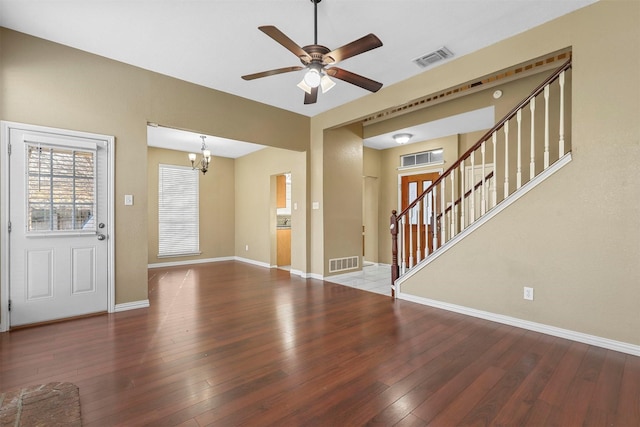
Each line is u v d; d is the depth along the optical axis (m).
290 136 5.25
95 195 3.41
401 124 5.39
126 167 3.61
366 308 3.71
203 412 1.75
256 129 4.78
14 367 2.26
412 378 2.12
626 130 2.46
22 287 3.06
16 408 1.75
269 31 2.13
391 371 2.21
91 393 1.93
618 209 2.50
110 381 2.07
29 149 3.06
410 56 3.44
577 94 2.68
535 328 2.94
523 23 2.87
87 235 3.39
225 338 2.81
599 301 2.59
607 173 2.55
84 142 3.33
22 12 2.69
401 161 6.91
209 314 3.49
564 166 2.77
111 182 3.51
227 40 3.12
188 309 3.68
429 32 3.00
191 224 7.13
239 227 7.67
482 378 2.11
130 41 3.15
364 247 7.49
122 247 3.60
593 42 2.60
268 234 6.72
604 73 2.56
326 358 2.41
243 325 3.14
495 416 1.71
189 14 2.72
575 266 2.71
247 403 1.84
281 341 2.74
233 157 7.74
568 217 2.75
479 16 2.76
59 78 3.19
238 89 4.32
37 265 3.13
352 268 5.81
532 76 3.81
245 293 4.44
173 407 1.79
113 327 3.07
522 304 3.03
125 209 3.62
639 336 2.41
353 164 5.86
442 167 6.15
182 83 4.01
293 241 6.03
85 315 3.38
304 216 5.59
